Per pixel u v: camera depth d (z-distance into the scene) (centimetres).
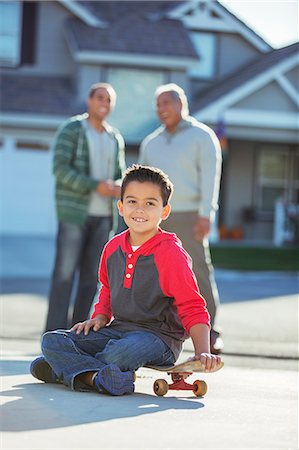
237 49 2638
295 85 2350
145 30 2494
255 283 1561
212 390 454
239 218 2623
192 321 412
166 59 2412
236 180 2616
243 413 386
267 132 2362
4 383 438
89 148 736
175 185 707
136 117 2427
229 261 1934
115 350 414
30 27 2492
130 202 419
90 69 2402
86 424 343
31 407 372
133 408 379
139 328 430
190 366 396
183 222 708
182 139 709
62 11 2509
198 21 2606
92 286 745
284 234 2509
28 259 1783
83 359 418
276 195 2650
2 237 2206
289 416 384
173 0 2711
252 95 2325
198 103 2412
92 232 739
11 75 2478
